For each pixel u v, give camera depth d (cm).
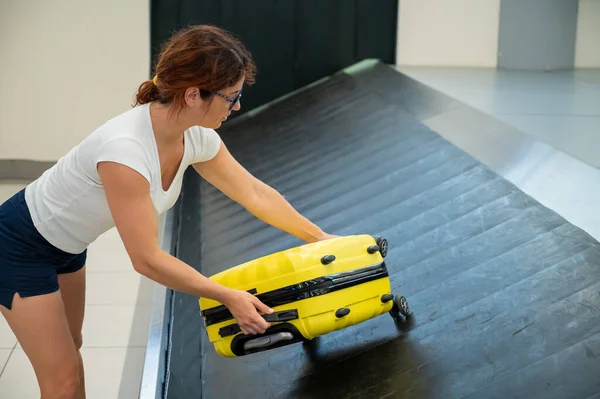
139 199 161
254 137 574
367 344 222
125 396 288
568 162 313
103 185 163
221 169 197
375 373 207
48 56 621
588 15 651
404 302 229
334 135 493
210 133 187
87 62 627
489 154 355
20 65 620
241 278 195
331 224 344
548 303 215
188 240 401
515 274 236
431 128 425
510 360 195
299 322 191
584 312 205
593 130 393
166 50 160
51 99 630
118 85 634
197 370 243
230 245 366
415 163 379
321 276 192
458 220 293
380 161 405
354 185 385
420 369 202
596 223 255
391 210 331
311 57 663
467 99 487
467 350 205
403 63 667
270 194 206
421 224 301
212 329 198
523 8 645
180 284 168
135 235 162
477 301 228
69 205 172
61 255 182
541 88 545
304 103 611
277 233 356
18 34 613
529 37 650
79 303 205
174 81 156
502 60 659
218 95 160
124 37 625
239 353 199
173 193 179
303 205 387
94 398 285
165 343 273
